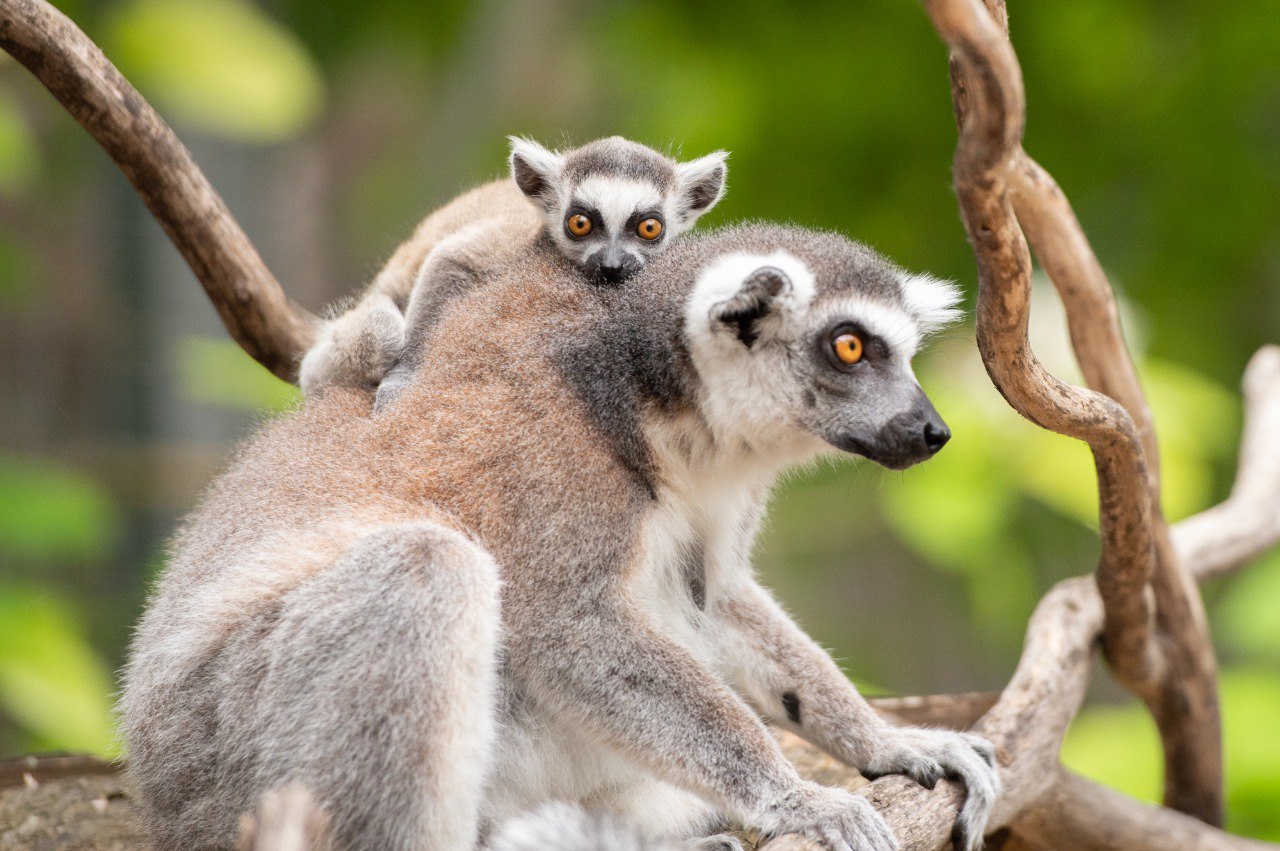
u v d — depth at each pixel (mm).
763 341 8727
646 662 8148
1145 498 9695
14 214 24672
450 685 7480
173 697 8180
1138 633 11180
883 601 26641
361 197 29922
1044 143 20984
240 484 9031
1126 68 20797
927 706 12297
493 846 7312
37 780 11461
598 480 8289
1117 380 11180
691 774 8023
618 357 8625
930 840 8352
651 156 12461
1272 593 15695
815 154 20984
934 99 20500
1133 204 21422
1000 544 17500
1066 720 10430
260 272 11914
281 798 6031
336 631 7648
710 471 8984
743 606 9688
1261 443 14000
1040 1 20531
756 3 21516
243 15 19141
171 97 18859
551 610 8117
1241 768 13945
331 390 9750
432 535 7820
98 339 24672
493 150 25188
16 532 15945
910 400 8828
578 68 27531
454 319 9273
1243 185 20984
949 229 20219
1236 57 20547
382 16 23500
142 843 10039
